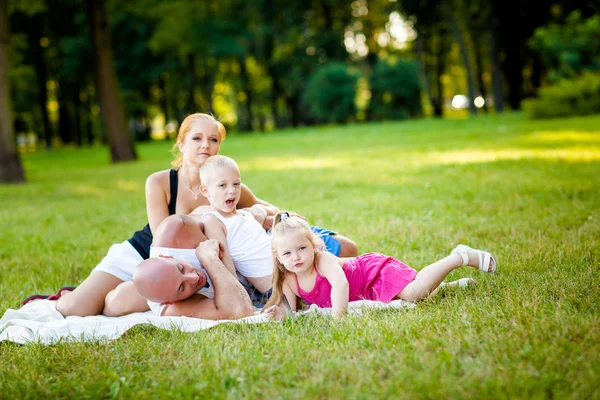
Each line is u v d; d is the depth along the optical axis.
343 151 19.48
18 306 4.80
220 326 3.75
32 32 34.66
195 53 39.91
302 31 44.31
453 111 56.34
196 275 3.96
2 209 10.83
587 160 11.48
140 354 3.44
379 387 2.74
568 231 5.90
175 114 46.47
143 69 39.16
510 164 11.88
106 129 22.45
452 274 4.71
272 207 5.01
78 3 33.03
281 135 33.03
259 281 4.42
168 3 29.50
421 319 3.54
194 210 4.53
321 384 2.79
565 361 2.80
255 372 3.00
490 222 6.74
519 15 36.50
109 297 4.40
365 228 6.92
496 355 2.93
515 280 4.34
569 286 3.98
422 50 43.06
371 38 46.00
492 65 37.38
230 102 49.72
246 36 40.66
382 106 41.53
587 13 31.67
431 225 6.80
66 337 3.76
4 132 15.65
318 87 41.59
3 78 15.65
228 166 4.29
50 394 3.02
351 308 3.94
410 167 13.07
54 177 17.16
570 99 25.84
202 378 3.00
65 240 7.56
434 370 2.82
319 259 4.07
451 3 38.50
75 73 37.22
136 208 9.97
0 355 3.67
